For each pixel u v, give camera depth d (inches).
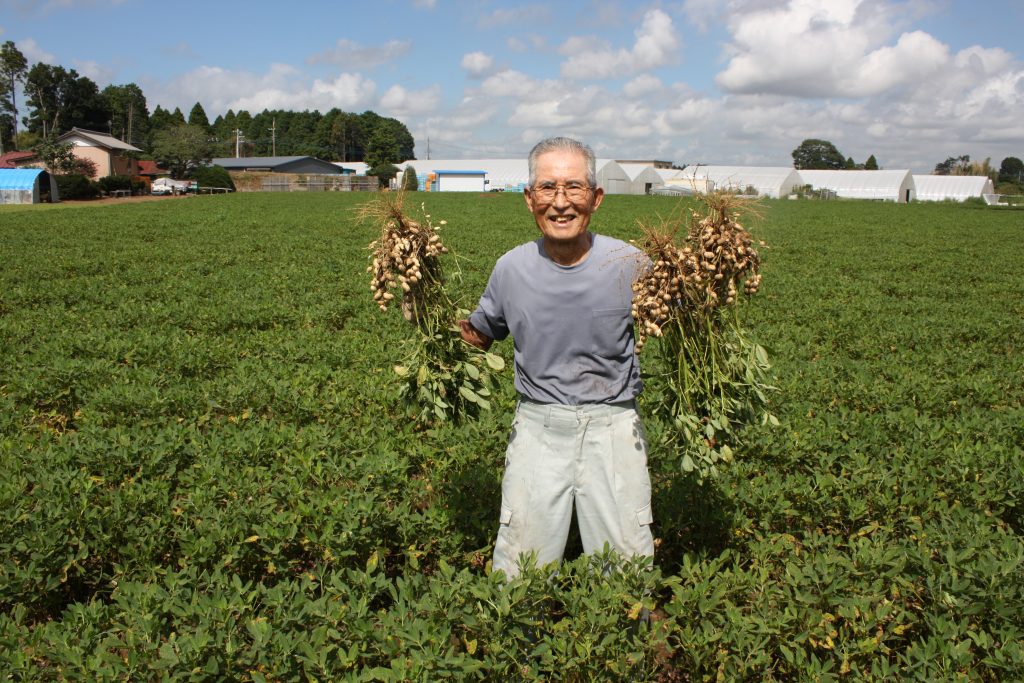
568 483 164.7
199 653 152.0
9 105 4788.4
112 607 178.7
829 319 591.2
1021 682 148.9
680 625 176.1
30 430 331.6
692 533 230.4
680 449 177.8
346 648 160.7
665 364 176.1
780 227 1628.9
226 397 351.9
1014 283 831.7
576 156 152.3
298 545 219.8
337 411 346.3
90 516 213.8
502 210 2055.9
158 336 471.5
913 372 406.3
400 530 222.2
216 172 3491.6
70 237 1243.2
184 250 1061.1
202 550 203.3
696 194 161.3
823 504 238.2
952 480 249.3
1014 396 385.4
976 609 163.6
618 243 160.9
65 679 154.8
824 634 162.2
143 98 6318.9
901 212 2301.9
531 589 161.3
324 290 713.6
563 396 161.9
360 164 5644.7
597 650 154.0
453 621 164.4
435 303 179.5
